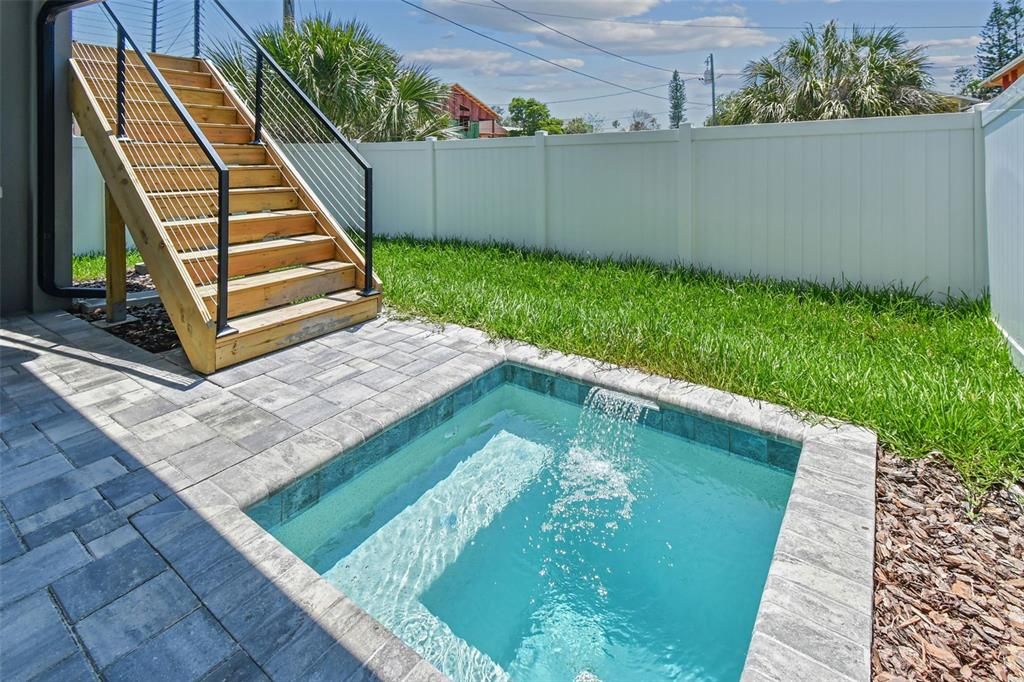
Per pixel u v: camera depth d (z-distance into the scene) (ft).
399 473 9.57
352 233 25.86
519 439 11.05
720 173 17.84
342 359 11.89
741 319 13.55
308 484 7.98
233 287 12.44
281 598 5.53
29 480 7.42
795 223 16.83
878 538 6.36
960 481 7.40
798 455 8.70
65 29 14.32
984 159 13.89
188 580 5.74
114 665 4.80
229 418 9.24
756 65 38.22
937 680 4.67
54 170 14.62
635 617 6.61
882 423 8.69
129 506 6.90
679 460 9.96
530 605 6.75
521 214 22.48
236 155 15.81
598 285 16.88
